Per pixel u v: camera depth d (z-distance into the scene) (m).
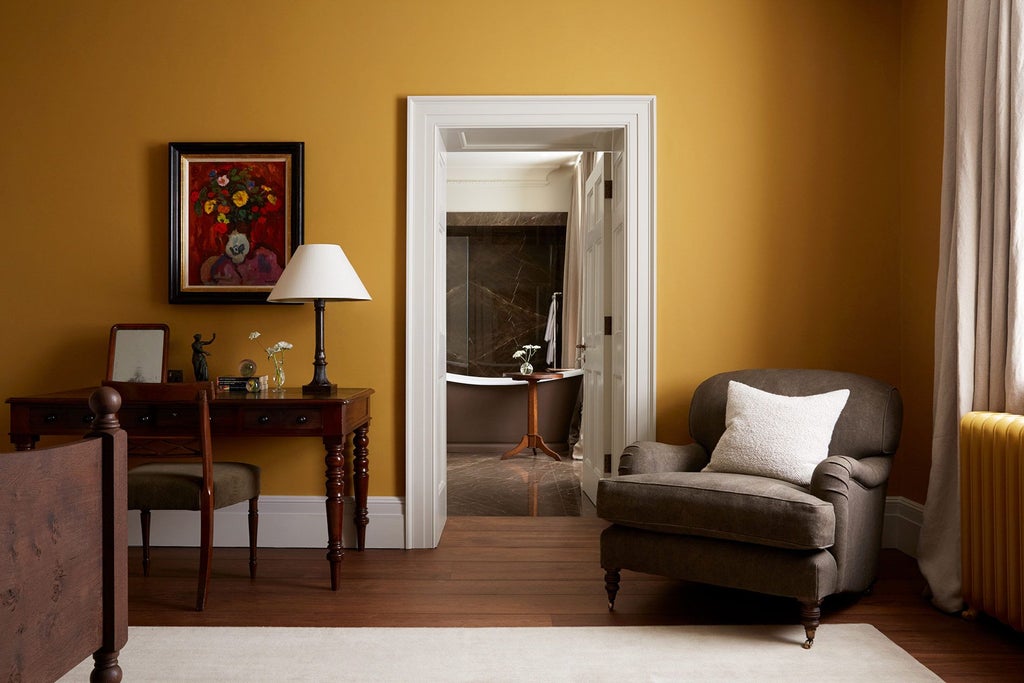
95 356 3.71
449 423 6.89
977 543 2.58
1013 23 2.59
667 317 3.71
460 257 8.49
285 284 3.24
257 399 3.01
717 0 3.71
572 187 7.76
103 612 1.49
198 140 3.70
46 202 3.71
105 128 3.70
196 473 2.95
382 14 3.71
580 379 6.82
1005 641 2.50
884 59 3.70
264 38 3.70
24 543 1.27
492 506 4.51
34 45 3.70
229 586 3.06
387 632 2.56
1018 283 2.58
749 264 3.71
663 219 3.71
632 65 3.71
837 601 2.90
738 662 2.33
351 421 3.19
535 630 2.59
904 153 3.66
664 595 2.97
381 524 3.66
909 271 3.62
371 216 3.71
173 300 3.65
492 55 3.71
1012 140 2.59
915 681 2.20
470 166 8.25
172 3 3.70
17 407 3.06
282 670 2.27
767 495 2.48
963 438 2.66
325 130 3.71
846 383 3.13
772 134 3.71
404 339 3.70
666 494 2.64
